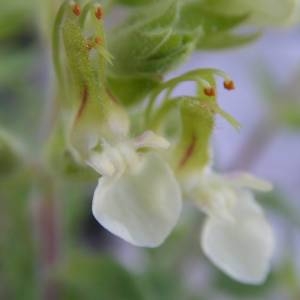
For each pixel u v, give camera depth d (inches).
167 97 2.1
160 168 2.0
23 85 3.8
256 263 2.2
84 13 2.0
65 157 2.2
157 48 2.0
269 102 3.7
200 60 4.4
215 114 2.1
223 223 2.2
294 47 4.1
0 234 3.0
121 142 2.0
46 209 3.0
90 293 3.0
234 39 2.2
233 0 2.2
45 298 3.0
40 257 3.0
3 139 2.5
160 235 1.9
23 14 3.2
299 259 3.8
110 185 1.9
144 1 2.1
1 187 2.7
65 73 2.1
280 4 2.2
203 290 3.4
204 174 2.2
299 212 3.4
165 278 3.2
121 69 2.0
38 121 3.6
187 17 2.2
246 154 3.7
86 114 2.0
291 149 4.8
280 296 3.7
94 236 4.5
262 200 3.3
